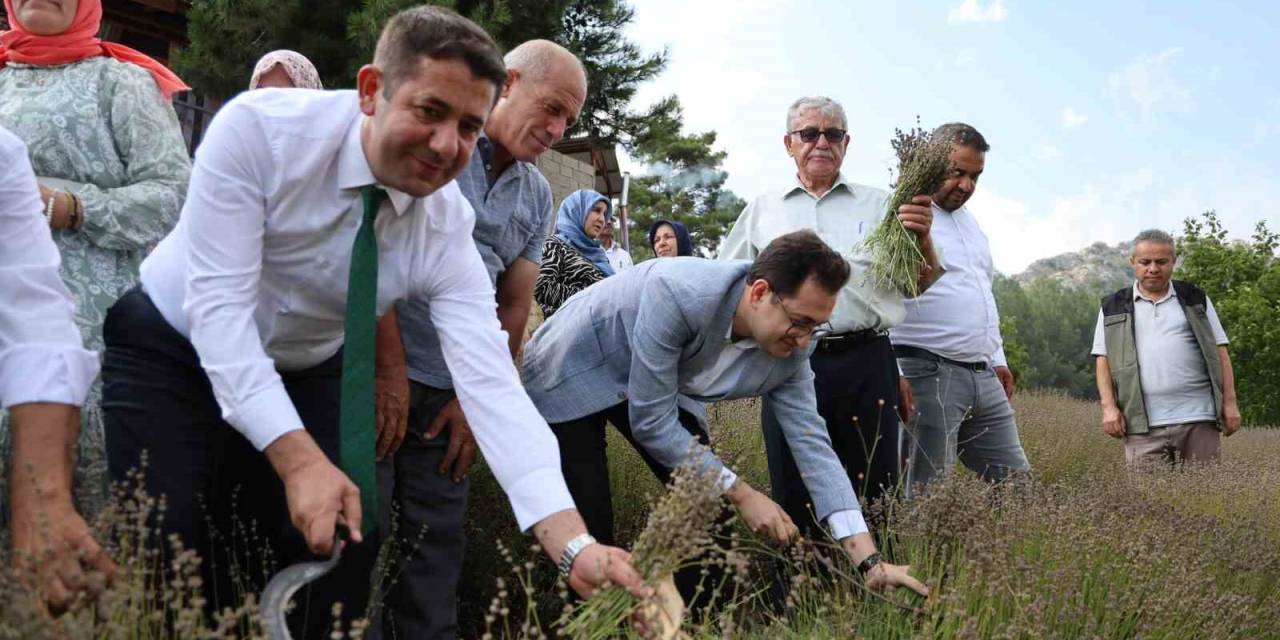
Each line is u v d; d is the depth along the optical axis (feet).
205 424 8.62
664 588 8.42
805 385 12.91
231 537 9.35
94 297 10.53
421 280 8.91
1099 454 28.71
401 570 10.39
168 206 11.08
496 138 11.78
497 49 7.80
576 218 20.86
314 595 9.14
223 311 7.80
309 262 8.49
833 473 12.49
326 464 7.55
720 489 8.90
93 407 10.10
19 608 5.58
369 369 7.97
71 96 11.08
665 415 12.05
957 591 10.82
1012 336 78.13
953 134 17.30
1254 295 82.94
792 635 10.84
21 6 11.22
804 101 16.71
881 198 16.58
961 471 17.88
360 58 35.78
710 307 11.70
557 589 14.14
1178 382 24.44
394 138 7.72
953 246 17.22
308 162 8.10
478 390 8.75
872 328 14.76
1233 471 21.31
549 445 8.62
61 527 7.15
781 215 16.87
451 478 10.65
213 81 36.52
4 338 7.64
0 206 7.70
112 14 41.73
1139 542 12.84
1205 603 11.57
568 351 12.65
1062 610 10.81
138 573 7.09
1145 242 24.72
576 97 11.79
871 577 11.71
